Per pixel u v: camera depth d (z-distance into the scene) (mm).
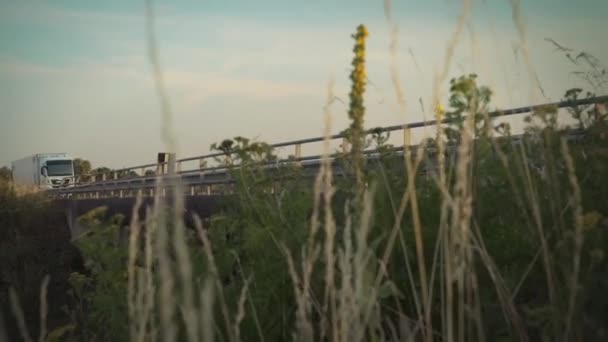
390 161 5457
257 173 6477
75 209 33594
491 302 4039
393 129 5664
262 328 4645
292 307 4672
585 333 3600
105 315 5664
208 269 4711
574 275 3430
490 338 3924
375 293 3449
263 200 6008
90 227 6473
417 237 3619
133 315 3389
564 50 4785
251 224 5516
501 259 4254
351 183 5090
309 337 3615
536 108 4449
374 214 4531
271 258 4977
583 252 3826
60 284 24547
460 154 3498
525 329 3928
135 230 3240
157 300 3992
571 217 4105
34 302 18859
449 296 3447
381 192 4730
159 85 2223
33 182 55906
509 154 4480
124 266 5910
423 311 4250
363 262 3324
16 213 35844
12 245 30344
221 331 4613
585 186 4367
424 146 3789
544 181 4426
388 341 4059
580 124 4980
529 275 4141
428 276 4434
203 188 16438
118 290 5578
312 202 5387
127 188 30359
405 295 4422
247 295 4711
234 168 6543
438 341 4086
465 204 3471
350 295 3285
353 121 3430
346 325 3279
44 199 38000
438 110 3762
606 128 4711
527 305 3975
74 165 56281
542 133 4430
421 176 5027
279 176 6516
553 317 3613
